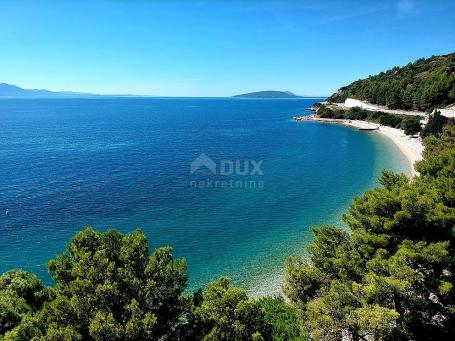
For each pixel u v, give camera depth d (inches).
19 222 2009.1
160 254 786.8
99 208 2252.7
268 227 1985.7
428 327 883.4
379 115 6471.5
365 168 3351.4
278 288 1403.8
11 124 7490.2
